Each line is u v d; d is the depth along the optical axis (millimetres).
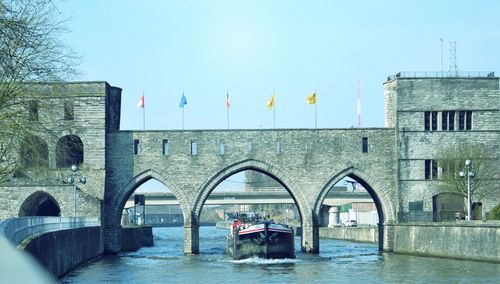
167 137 77375
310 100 82062
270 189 126500
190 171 77125
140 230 100938
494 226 57875
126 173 76938
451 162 75938
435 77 77125
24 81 44562
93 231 69000
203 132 77438
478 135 77250
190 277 52281
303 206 77312
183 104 82062
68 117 75625
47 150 62188
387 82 79625
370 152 77625
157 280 50000
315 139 77438
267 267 60594
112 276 52500
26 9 42188
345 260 67312
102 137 75625
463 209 77250
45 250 40125
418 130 77000
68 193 72625
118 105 83250
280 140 77500
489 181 76375
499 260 57188
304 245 77375
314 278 51219
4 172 49781
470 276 49719
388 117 79500
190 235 76812
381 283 47312
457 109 77125
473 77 77312
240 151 77312
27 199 72375
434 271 54094
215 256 74750
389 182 77625
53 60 45188
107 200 76875
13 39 39719
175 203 125312
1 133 43500
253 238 68500
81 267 59094
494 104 77375
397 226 76500
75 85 75625
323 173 77438
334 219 147000
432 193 76938
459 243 64000
